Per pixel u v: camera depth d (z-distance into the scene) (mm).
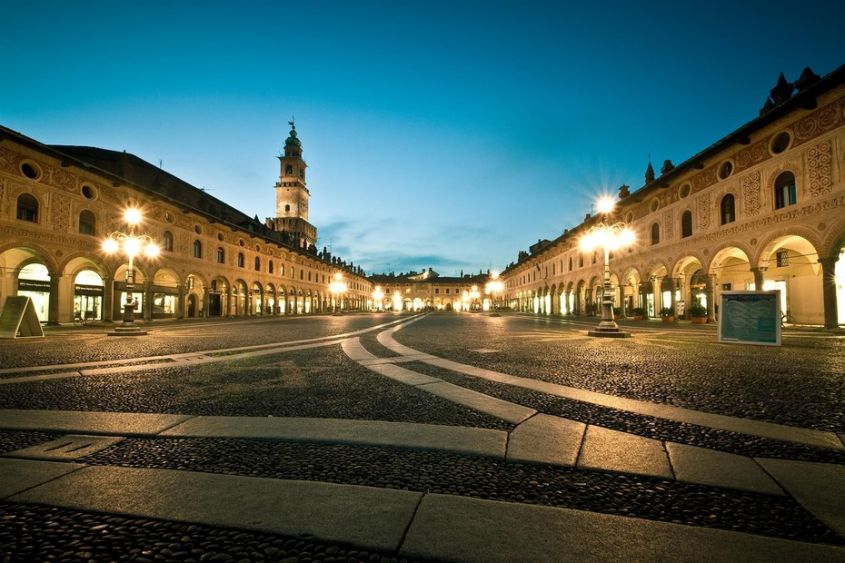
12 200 18844
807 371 6465
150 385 5785
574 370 6777
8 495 2363
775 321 10438
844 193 14438
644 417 3949
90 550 1865
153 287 28031
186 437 3496
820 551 1771
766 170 17688
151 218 27688
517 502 2283
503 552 1808
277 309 48938
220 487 2471
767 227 17578
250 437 3465
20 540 1938
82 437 3504
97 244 23188
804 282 19156
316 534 1969
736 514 2139
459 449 3119
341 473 2721
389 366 7441
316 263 63781
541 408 4328
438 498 2303
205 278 34125
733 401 4539
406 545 1866
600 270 34250
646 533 1933
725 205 20391
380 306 117062
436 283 120625
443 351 9836
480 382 5805
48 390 5461
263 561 1774
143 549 1871
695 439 3324
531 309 59656
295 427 3717
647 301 28766
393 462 2912
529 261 58969
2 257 19984
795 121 16297
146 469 2758
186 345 11602
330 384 5785
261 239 44531
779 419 3842
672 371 6570
